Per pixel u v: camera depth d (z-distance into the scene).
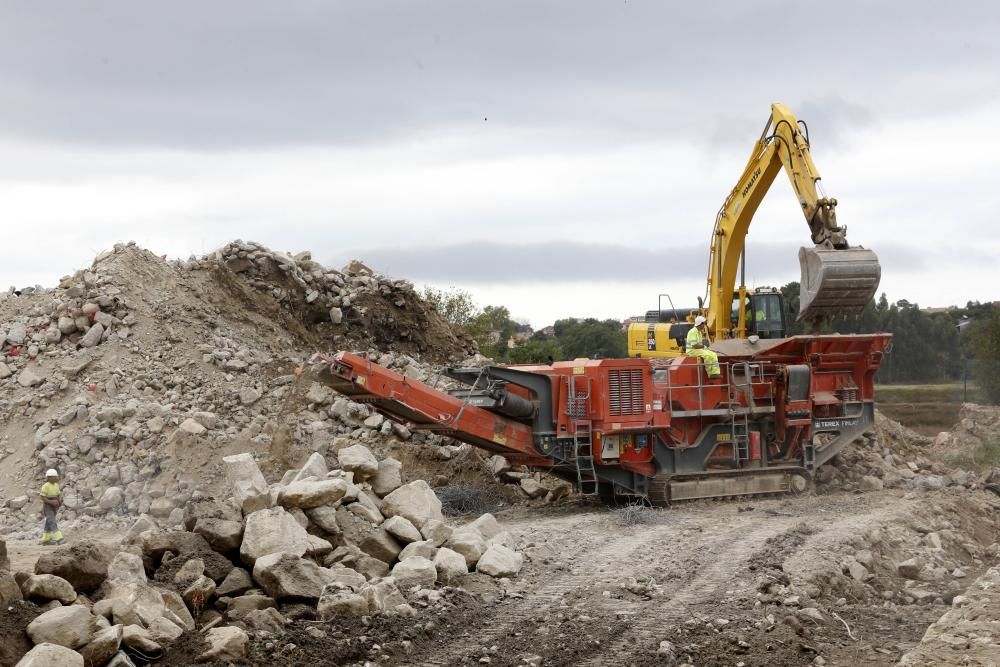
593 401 20.56
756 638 12.30
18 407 25.62
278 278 32.50
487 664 11.05
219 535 12.76
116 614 10.35
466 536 15.46
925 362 60.12
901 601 15.27
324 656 10.77
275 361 27.77
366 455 16.98
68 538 20.56
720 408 21.98
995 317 48.38
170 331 28.08
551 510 21.22
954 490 22.80
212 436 23.53
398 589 12.84
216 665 10.11
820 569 15.22
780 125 23.97
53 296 29.53
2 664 9.12
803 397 22.42
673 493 21.17
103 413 24.34
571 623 12.69
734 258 26.00
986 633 11.45
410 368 26.91
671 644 11.88
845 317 23.36
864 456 24.45
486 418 20.25
